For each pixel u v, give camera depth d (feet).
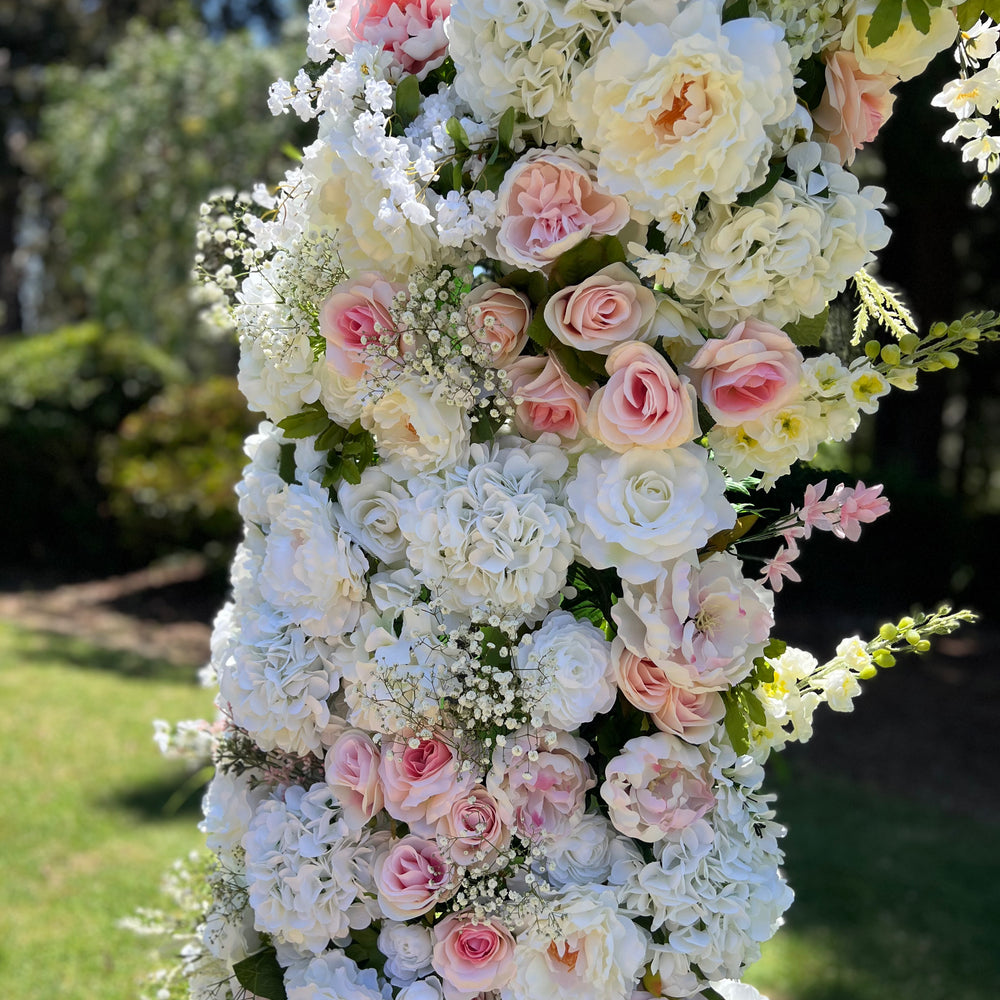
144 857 14.02
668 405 4.30
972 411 37.42
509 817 4.67
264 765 5.49
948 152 22.77
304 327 5.00
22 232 68.23
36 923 12.25
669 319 4.49
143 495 28.32
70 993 10.85
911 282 29.60
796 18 4.42
